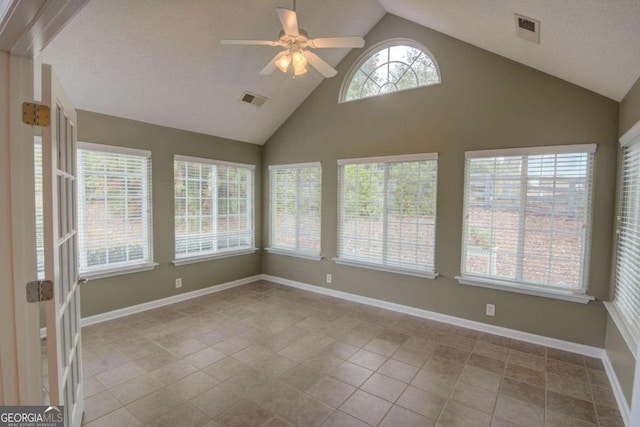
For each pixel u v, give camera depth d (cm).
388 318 377
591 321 288
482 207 338
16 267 127
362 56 423
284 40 240
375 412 216
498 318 333
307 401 227
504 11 226
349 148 433
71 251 184
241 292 475
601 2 161
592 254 287
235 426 201
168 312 392
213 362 277
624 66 212
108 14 260
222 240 487
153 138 396
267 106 454
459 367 272
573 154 292
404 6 342
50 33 112
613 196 276
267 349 302
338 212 448
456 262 355
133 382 246
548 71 294
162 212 410
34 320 132
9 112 123
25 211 128
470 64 340
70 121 181
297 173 496
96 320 356
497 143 326
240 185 511
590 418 212
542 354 293
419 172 377
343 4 353
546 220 306
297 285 502
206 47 326
